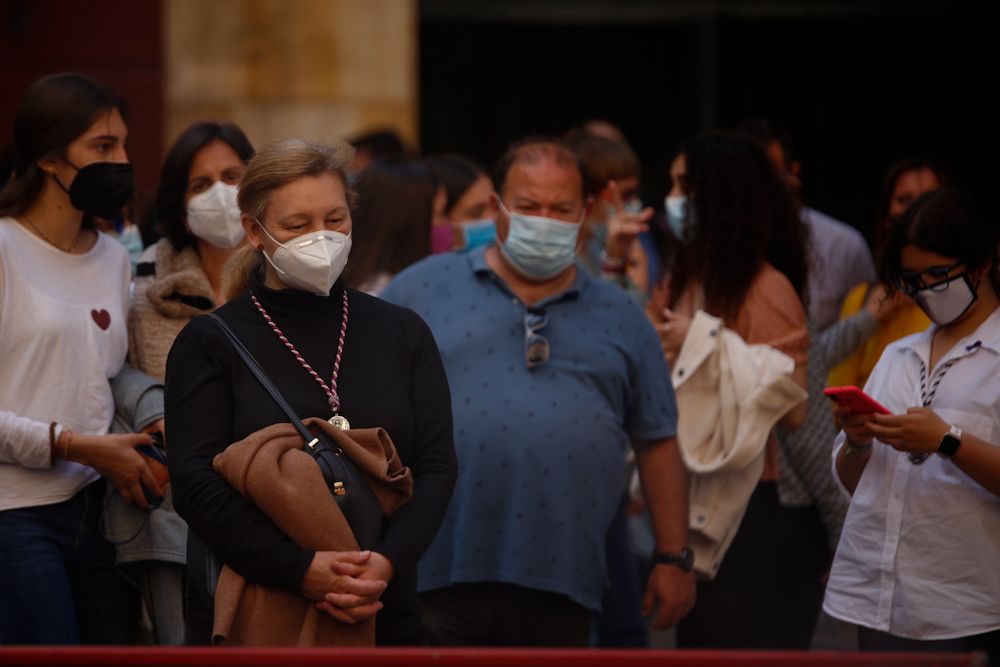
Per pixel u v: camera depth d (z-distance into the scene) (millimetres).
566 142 20422
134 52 26875
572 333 15133
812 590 17875
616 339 15258
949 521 13609
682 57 30703
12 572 13383
